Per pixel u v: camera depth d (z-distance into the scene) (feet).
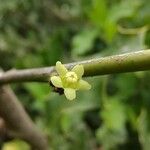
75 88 0.23
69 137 0.71
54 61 0.69
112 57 0.23
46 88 0.61
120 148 0.72
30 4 1.14
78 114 0.69
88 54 0.68
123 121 0.62
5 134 0.40
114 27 0.60
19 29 1.21
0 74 0.34
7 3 1.12
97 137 0.73
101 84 0.61
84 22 0.94
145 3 0.62
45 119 0.73
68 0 1.12
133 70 0.22
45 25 1.16
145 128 0.61
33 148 0.43
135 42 0.57
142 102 0.62
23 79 0.31
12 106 0.38
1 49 1.12
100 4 0.62
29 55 0.99
